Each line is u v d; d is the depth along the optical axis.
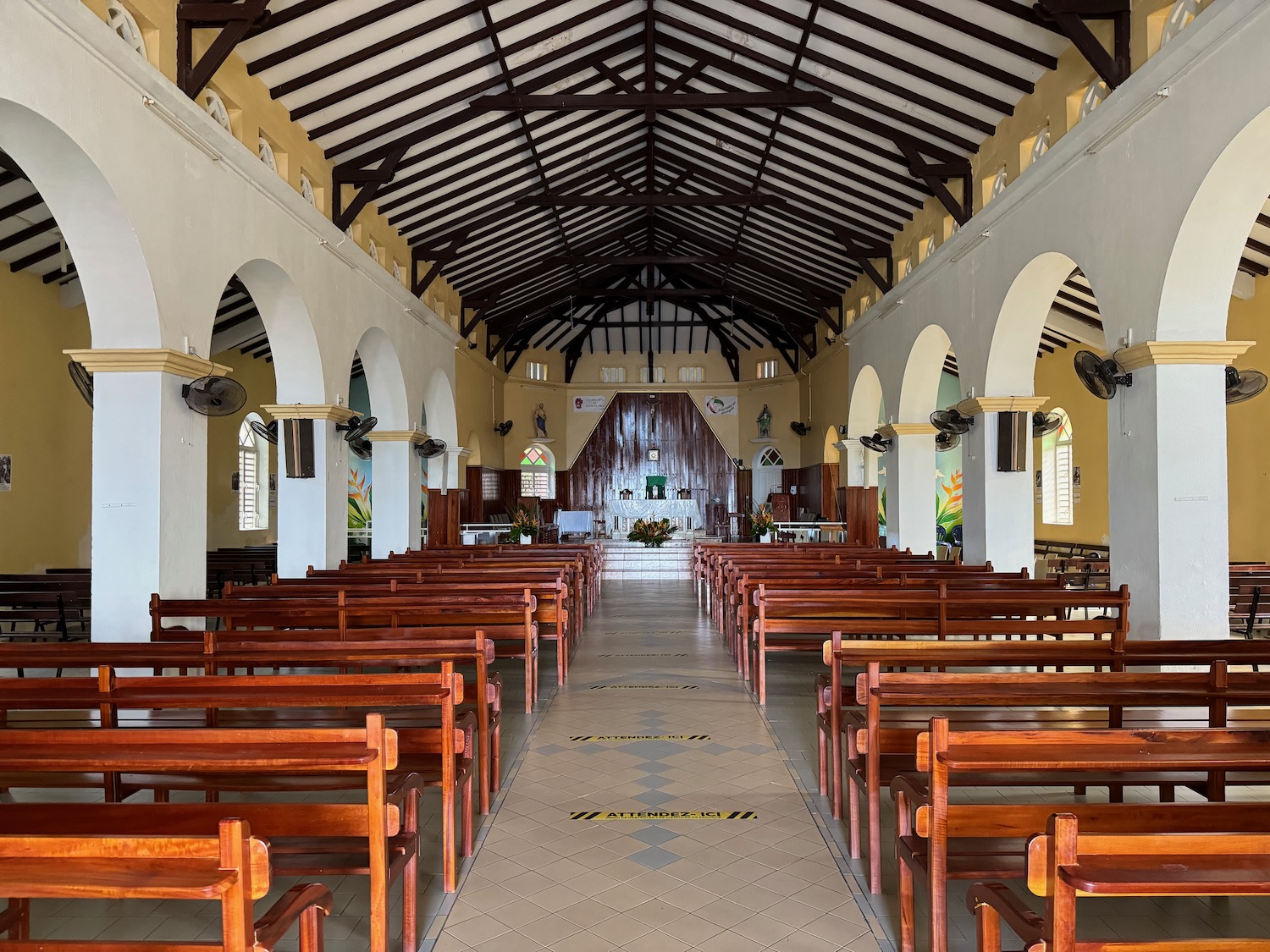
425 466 18.47
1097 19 7.67
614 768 5.72
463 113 11.31
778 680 8.37
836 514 21.11
